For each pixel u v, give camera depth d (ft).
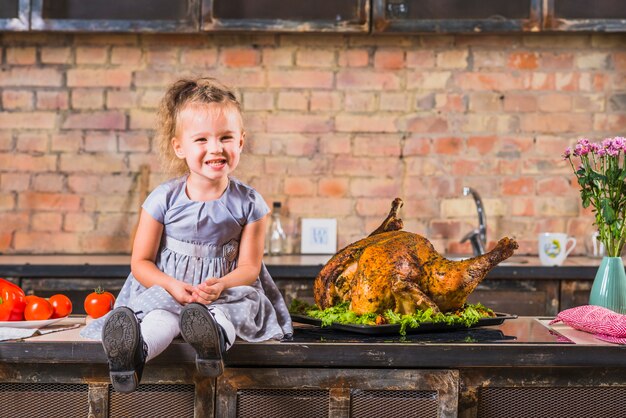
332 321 6.54
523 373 6.20
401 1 11.88
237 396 6.12
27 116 12.42
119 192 12.50
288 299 10.71
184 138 6.62
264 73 12.50
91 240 12.50
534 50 12.50
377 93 12.52
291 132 12.53
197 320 5.53
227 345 5.81
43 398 6.10
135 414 6.13
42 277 10.68
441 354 6.04
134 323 5.38
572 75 12.53
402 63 12.51
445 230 12.56
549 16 11.77
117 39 12.43
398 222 7.41
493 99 12.53
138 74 12.46
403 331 6.37
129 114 12.46
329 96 12.51
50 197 12.46
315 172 12.54
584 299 10.90
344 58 12.50
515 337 6.39
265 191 12.53
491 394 6.22
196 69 12.48
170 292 6.37
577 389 6.24
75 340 6.01
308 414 6.14
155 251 6.84
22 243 12.44
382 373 6.10
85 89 12.44
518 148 12.55
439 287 6.63
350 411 6.13
